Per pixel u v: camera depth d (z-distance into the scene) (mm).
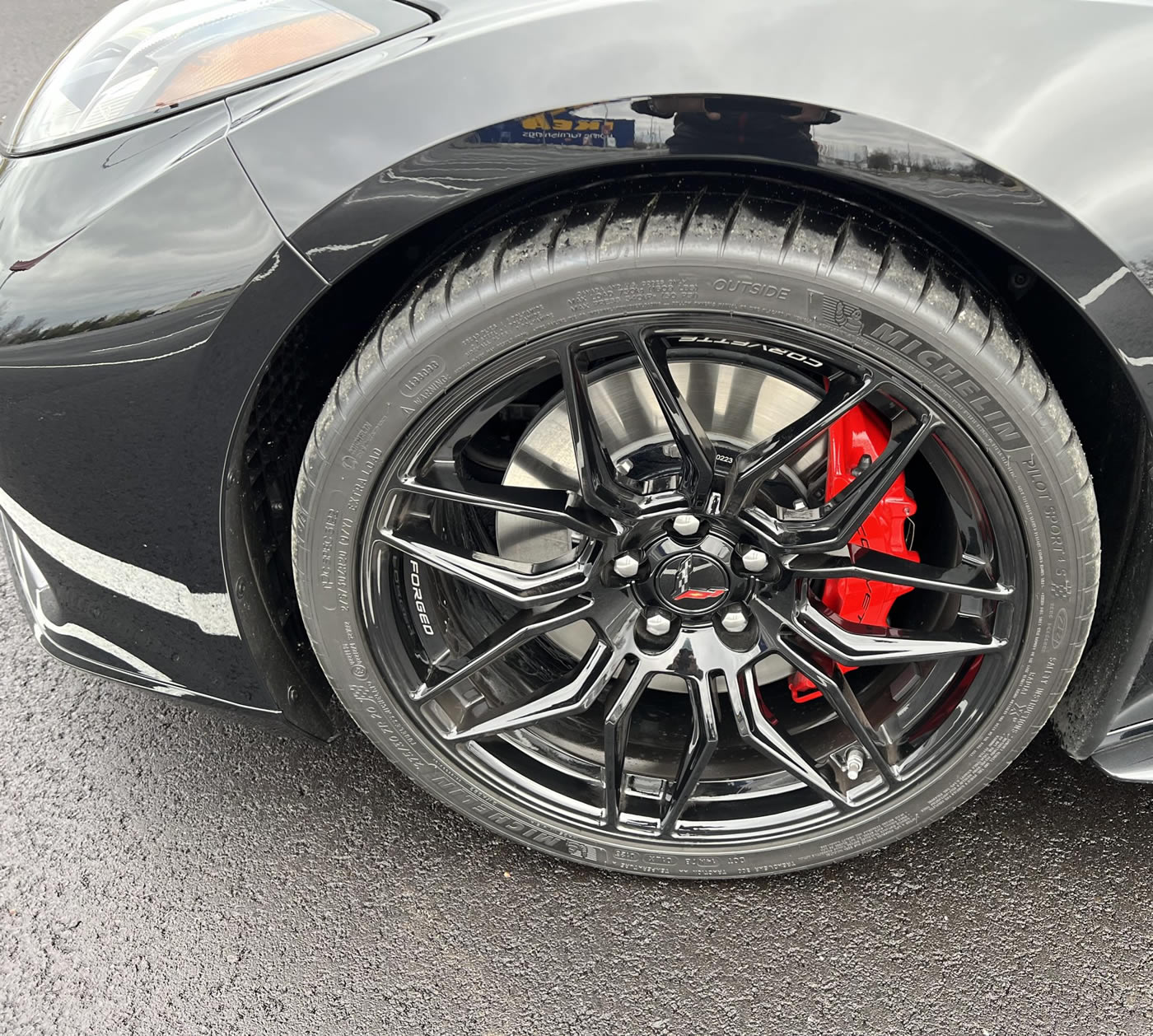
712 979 1737
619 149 1209
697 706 1683
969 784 1690
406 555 1548
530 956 1779
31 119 1541
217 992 1736
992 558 1481
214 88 1364
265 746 2145
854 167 1195
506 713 1705
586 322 1320
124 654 1786
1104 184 1188
